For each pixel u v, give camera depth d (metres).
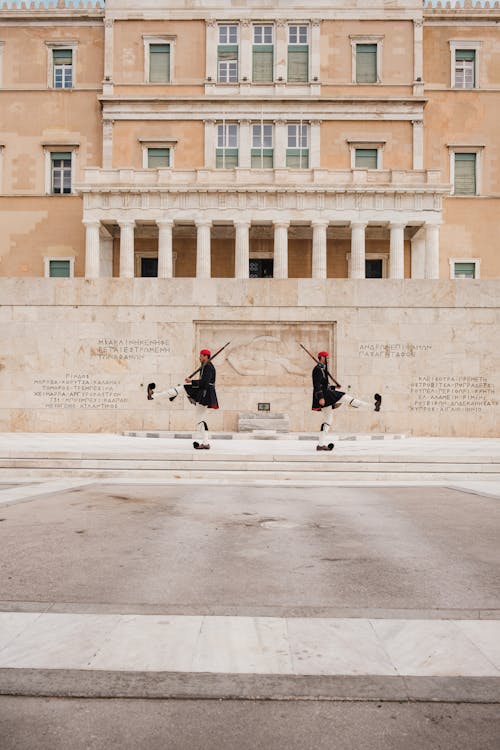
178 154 48.03
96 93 49.09
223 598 5.85
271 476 14.35
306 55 48.84
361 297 22.84
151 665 4.43
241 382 22.91
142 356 22.75
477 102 48.78
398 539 8.21
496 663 4.51
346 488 13.02
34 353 22.84
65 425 22.73
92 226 41.88
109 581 6.35
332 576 6.56
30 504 10.70
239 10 48.28
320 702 3.99
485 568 6.90
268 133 48.22
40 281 22.91
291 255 47.25
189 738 3.60
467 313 22.75
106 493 12.01
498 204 48.19
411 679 4.27
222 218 41.75
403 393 22.67
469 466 14.76
